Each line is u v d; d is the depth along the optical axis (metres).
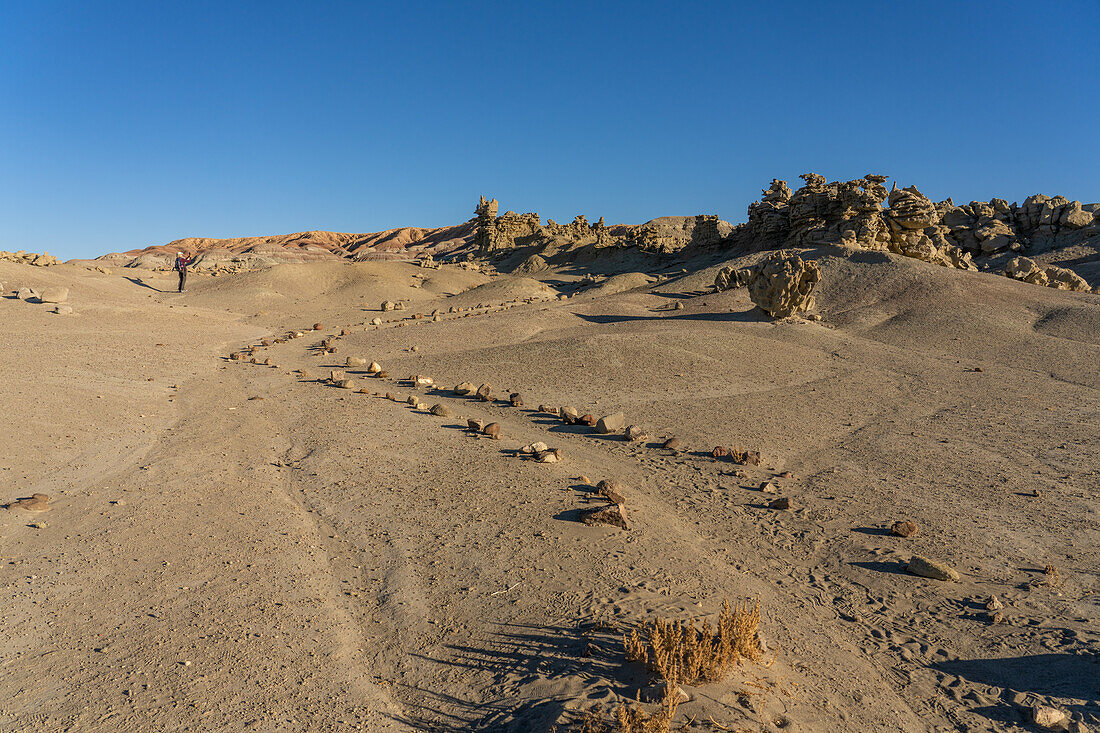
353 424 16.12
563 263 92.31
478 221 112.81
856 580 9.31
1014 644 7.52
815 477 14.10
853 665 6.96
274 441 14.59
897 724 5.90
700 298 48.00
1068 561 9.97
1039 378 25.50
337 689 6.09
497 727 5.42
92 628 6.86
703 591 8.30
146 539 9.09
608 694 5.54
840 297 45.09
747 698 5.55
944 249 57.38
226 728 5.41
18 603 7.29
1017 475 14.16
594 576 8.45
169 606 7.38
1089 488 13.26
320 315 44.78
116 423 14.98
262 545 9.16
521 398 20.12
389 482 12.12
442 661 6.59
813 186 65.50
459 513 10.66
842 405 21.06
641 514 11.11
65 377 18.75
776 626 7.66
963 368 27.48
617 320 40.94
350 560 9.03
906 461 15.22
